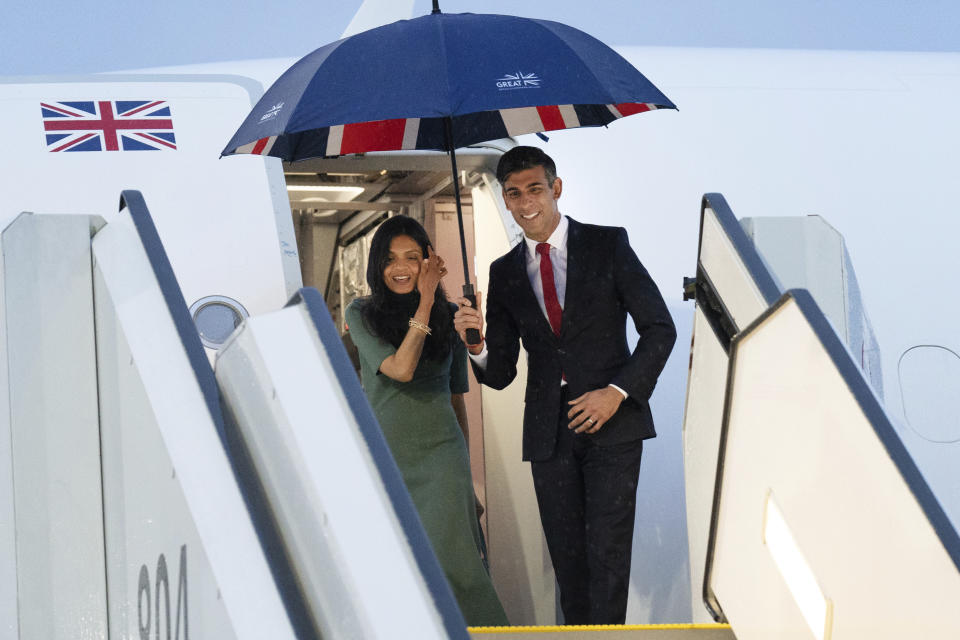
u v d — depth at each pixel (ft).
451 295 64.85
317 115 34.78
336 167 52.11
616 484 39.47
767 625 24.38
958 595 17.84
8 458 24.45
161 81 45.29
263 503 16.87
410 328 38.65
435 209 66.03
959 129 61.05
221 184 42.60
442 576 14.12
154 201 41.83
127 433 21.36
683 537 49.11
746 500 24.95
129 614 21.90
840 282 33.53
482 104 34.09
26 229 24.30
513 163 40.93
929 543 18.45
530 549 53.06
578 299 40.63
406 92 34.55
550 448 40.81
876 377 52.06
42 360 24.18
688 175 56.80
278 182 43.29
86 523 24.14
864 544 20.29
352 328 40.47
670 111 59.36
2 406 24.27
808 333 21.09
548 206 41.01
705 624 28.81
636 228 54.70
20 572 23.81
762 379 23.50
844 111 60.95
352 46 36.91
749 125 59.31
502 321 43.37
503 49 35.96
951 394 53.06
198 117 44.27
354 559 14.16
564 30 38.40
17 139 42.75
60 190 41.78
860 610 20.61
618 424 39.78
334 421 15.33
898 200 57.47
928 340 53.78
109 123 43.57
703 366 28.91
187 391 17.98
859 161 58.65
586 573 41.39
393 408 39.91
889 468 19.16
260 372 16.35
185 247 40.91
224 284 40.55
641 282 40.60
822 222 33.55
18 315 24.16
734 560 25.98
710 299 28.02
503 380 43.52
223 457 16.65
